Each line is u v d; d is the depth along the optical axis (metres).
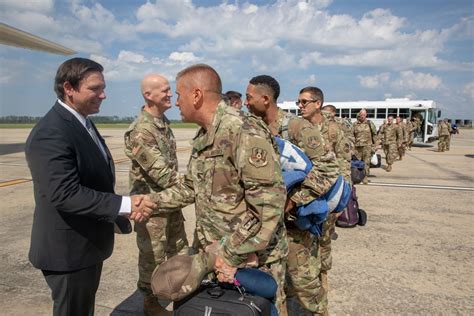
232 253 1.66
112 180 2.26
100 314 3.05
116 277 3.74
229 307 1.60
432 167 12.42
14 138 24.09
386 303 3.21
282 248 1.92
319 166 2.51
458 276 3.75
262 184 1.63
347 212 5.30
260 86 2.73
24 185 8.17
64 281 2.04
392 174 10.76
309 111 3.50
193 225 5.46
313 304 2.72
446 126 18.39
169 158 2.95
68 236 2.00
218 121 1.74
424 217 5.92
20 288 3.45
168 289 1.65
